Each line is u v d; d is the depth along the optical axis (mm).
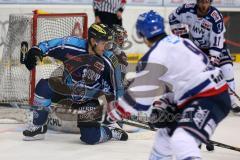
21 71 11031
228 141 10156
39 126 9664
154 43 6359
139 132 10461
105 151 9070
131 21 19609
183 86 6258
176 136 6066
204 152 9250
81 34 11102
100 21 11125
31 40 10492
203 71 6273
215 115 6172
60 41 9312
